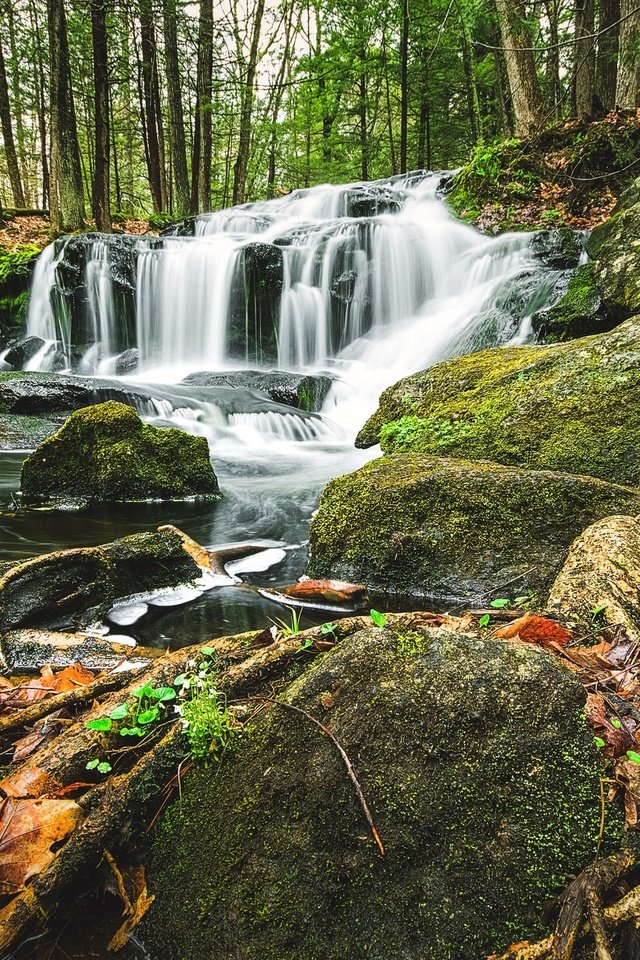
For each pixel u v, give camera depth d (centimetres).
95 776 160
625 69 1291
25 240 1800
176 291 1335
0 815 144
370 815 129
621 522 274
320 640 194
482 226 1304
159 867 140
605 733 157
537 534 331
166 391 933
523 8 1148
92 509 534
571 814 132
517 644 160
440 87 2227
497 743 138
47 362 1308
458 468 371
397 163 2933
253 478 659
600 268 744
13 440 756
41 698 212
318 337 1302
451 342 1025
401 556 349
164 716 173
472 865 124
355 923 120
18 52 2042
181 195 2180
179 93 2080
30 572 313
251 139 2400
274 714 154
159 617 324
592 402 415
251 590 360
